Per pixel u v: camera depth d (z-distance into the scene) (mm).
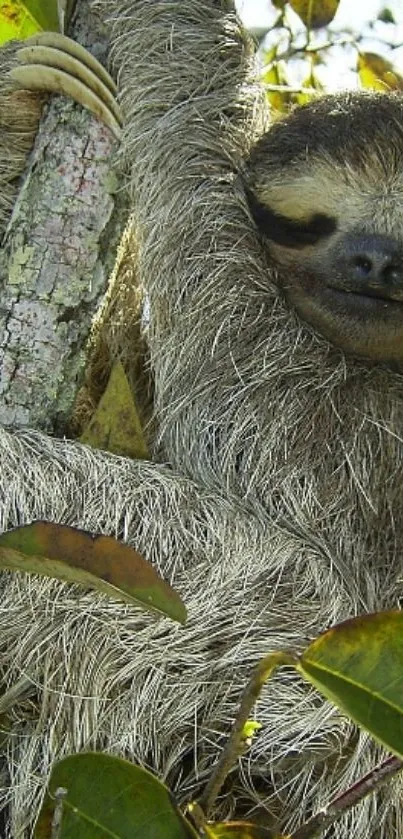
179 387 873
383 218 833
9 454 790
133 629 778
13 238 799
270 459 857
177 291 872
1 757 772
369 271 833
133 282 927
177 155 879
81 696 768
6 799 766
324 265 854
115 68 868
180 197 877
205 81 898
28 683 767
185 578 804
